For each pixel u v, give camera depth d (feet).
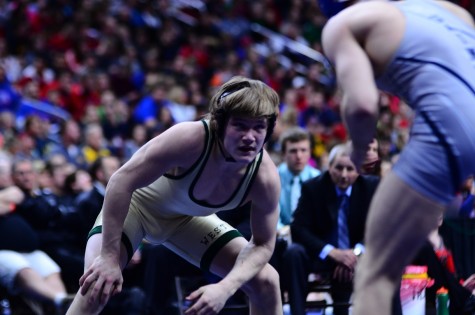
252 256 13.28
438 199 9.63
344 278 19.42
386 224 9.65
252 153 12.15
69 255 23.68
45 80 52.13
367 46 9.90
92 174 26.43
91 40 60.03
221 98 12.19
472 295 18.83
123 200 12.57
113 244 12.68
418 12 10.11
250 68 58.90
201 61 61.11
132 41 62.13
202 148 12.48
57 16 61.36
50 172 26.84
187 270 21.90
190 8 70.13
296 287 19.06
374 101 9.54
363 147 9.96
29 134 39.58
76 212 24.04
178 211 13.73
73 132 40.01
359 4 10.13
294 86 58.39
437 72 9.68
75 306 12.80
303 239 20.16
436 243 19.80
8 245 22.35
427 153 9.59
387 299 9.61
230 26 66.90
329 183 20.67
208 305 12.44
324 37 10.13
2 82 46.01
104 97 47.65
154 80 50.83
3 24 60.13
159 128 41.68
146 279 22.15
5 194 22.65
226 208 13.48
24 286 22.03
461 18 10.52
